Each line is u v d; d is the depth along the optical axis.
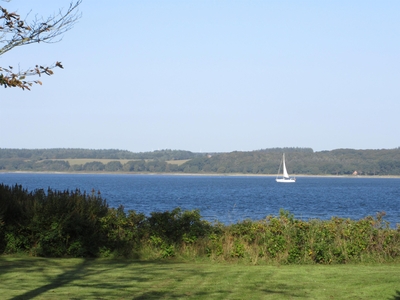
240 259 13.48
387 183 158.62
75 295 9.27
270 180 188.00
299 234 13.73
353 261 13.48
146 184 123.44
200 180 180.38
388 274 11.62
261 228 14.23
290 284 10.45
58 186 90.88
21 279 10.69
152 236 14.16
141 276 11.23
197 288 10.00
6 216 14.29
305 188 109.75
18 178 151.62
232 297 9.25
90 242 14.05
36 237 14.11
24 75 8.44
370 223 14.27
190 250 13.98
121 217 14.64
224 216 36.81
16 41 8.72
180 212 14.93
